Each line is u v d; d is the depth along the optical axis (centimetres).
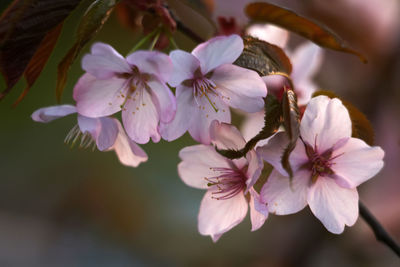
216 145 41
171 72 41
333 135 41
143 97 41
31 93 86
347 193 41
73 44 40
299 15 42
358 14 56
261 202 41
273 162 40
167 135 41
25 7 39
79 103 42
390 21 57
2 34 40
